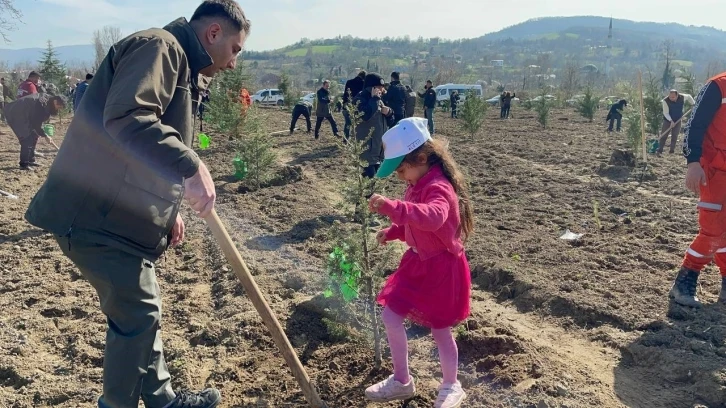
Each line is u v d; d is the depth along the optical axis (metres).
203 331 4.53
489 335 4.19
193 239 7.12
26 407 3.63
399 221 2.90
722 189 4.69
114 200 2.73
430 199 3.07
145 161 2.60
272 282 5.57
